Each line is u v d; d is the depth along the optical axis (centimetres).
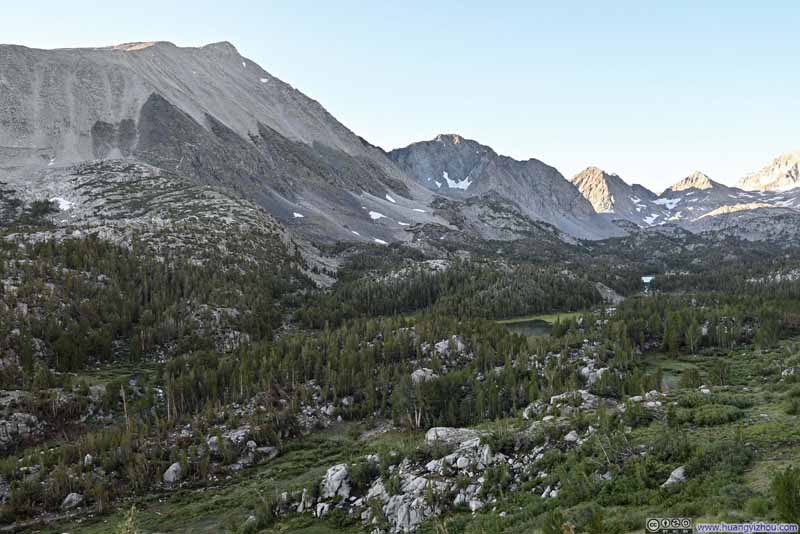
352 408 9381
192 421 8475
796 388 5441
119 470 7119
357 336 12450
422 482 4859
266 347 11688
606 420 4731
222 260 18088
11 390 9100
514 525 3622
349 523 4984
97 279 13925
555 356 11125
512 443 5025
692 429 4406
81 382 9425
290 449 8156
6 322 10544
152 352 12188
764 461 3422
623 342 12150
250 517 5588
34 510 6328
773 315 14025
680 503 3036
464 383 9606
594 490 3669
